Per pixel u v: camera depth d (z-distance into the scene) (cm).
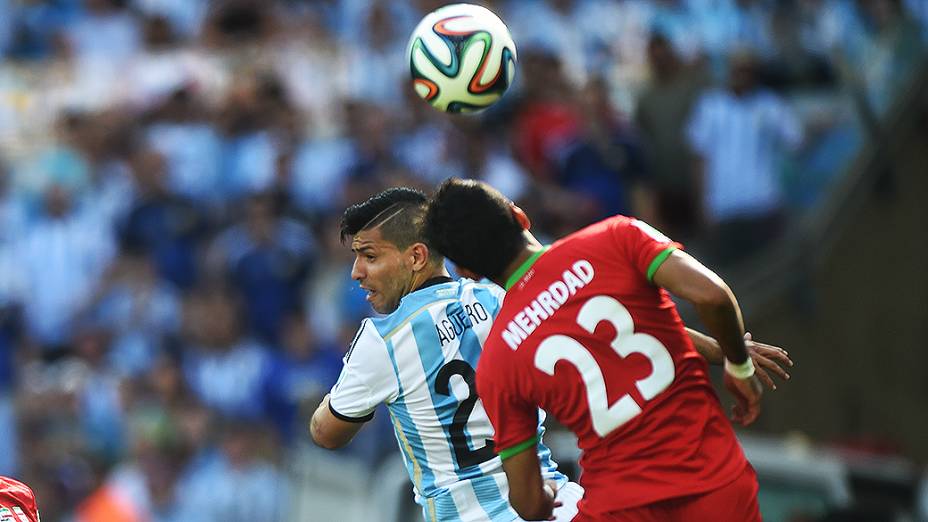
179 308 4534
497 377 1559
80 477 4262
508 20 4778
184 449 4053
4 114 5419
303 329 4181
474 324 1700
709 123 4353
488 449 1695
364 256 1716
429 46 1772
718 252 4366
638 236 1525
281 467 3900
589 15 4884
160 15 5356
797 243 4500
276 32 5134
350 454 3616
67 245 4859
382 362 1681
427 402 1684
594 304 1527
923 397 4881
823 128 4678
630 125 4503
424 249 1708
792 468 2880
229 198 4691
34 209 4975
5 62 5559
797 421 4434
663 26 4788
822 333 4544
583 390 1529
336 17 5138
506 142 4478
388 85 4806
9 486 1661
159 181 4700
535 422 1585
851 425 4606
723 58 4681
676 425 1523
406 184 4244
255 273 4366
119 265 4653
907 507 2845
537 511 1595
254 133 4731
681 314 3859
